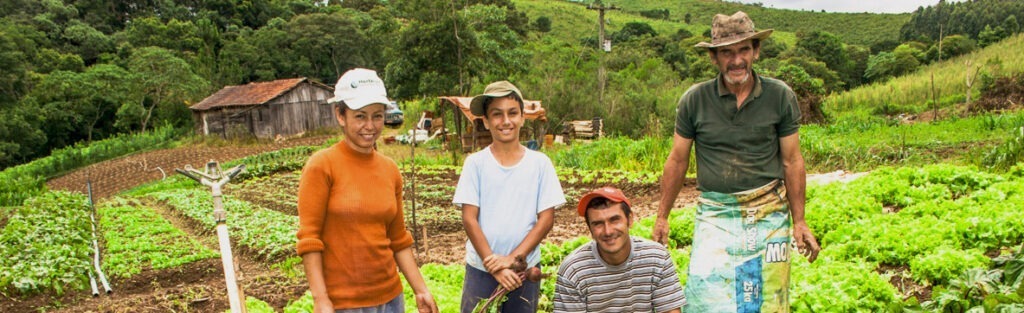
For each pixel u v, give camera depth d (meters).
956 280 5.59
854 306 5.38
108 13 88.88
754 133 4.36
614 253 4.02
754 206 4.43
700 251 4.60
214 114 45.16
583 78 35.81
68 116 54.38
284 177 26.66
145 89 56.06
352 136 3.71
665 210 4.89
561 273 4.20
